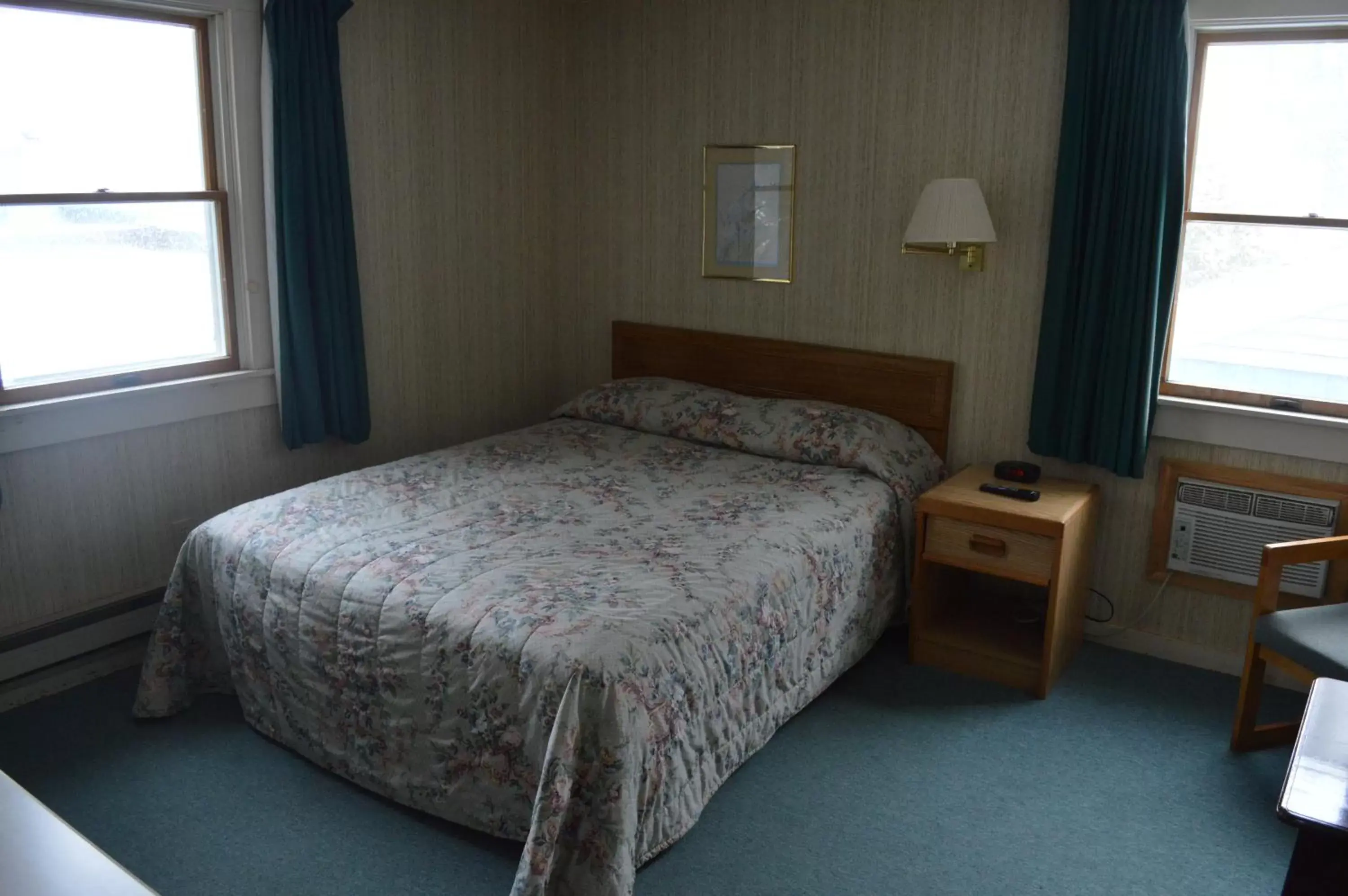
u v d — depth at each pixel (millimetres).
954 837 2578
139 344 3361
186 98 3359
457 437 4348
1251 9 3070
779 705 2842
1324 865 1613
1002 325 3646
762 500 3285
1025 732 3055
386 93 3818
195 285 3475
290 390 3609
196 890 2363
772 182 4012
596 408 4137
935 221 3420
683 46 4105
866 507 3311
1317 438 3188
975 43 3514
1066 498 3326
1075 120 3289
